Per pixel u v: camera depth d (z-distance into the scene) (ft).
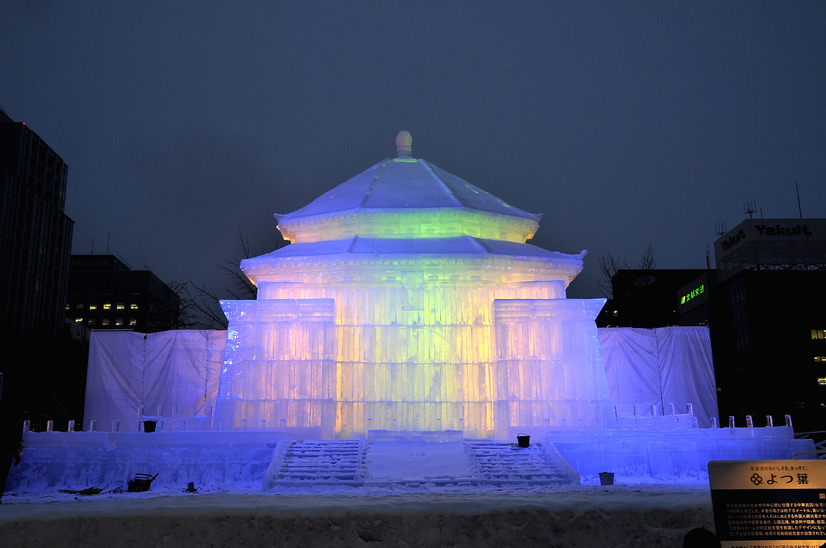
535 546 38.45
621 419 108.47
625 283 247.91
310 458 91.61
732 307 321.32
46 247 355.97
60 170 386.93
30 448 92.63
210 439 92.79
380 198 130.00
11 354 222.48
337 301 116.06
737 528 30.40
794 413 246.06
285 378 108.58
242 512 39.14
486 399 112.57
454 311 115.85
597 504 40.73
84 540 37.76
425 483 83.66
